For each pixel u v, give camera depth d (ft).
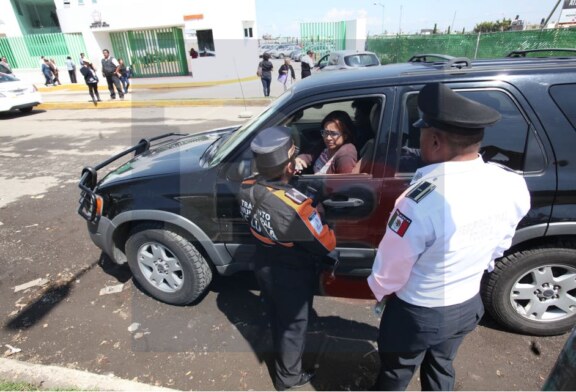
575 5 64.23
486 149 6.72
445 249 4.19
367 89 6.91
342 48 78.84
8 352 7.89
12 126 32.19
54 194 16.46
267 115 7.81
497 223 4.34
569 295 7.38
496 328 8.02
